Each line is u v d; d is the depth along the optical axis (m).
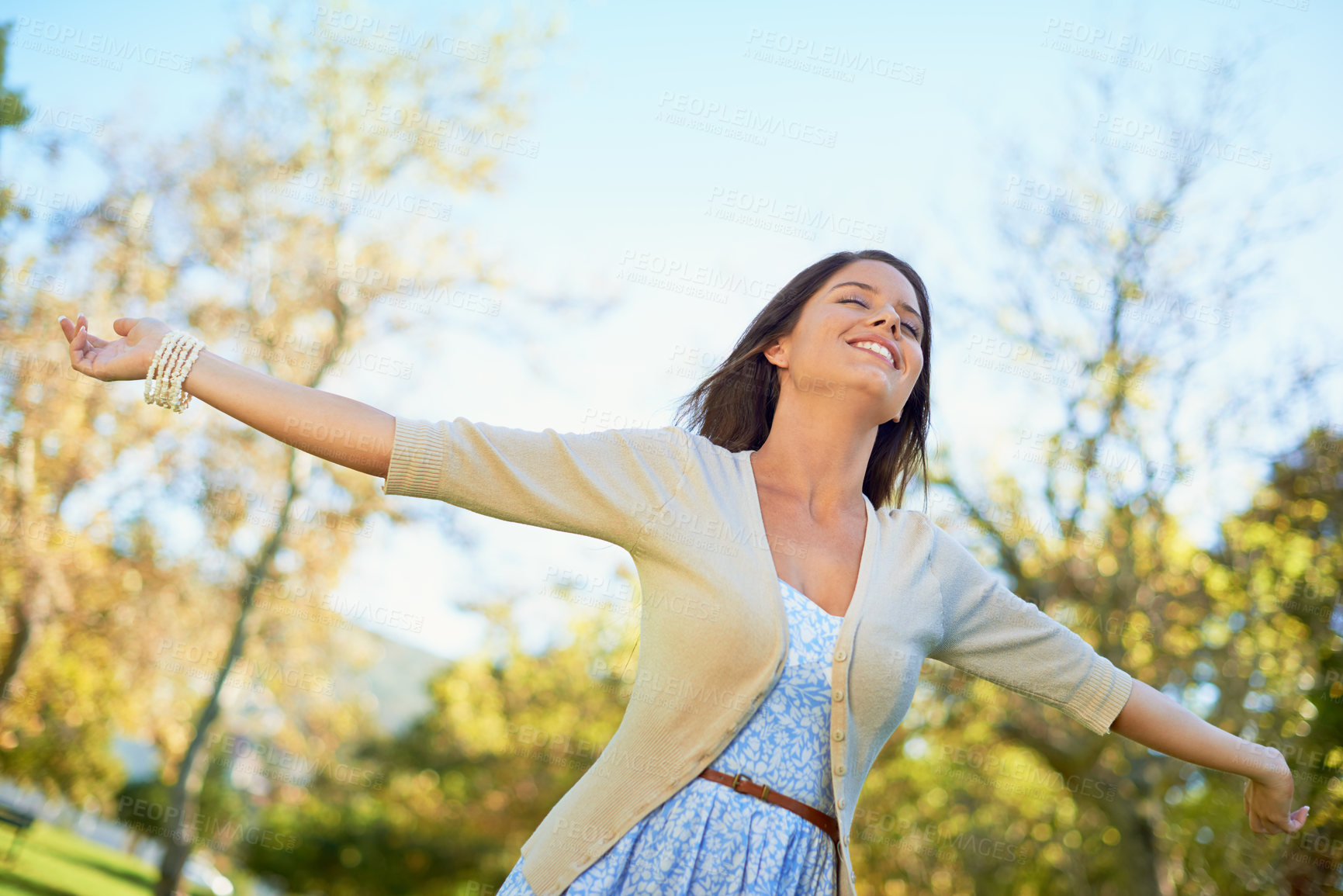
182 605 17.17
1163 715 2.03
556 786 19.55
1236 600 11.66
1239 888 11.05
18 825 19.78
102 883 18.42
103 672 17.67
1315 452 11.49
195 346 1.66
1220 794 11.95
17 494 15.97
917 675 1.85
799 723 1.73
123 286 15.85
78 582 16.83
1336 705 8.58
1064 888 15.13
